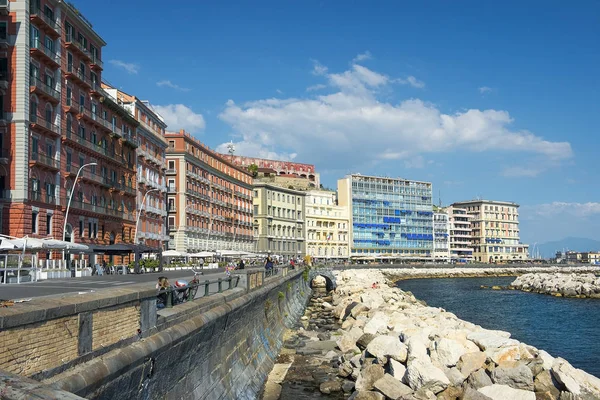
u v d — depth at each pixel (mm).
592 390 21266
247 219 146000
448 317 43344
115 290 12016
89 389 9641
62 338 9406
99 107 76438
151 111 97750
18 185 57531
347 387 24422
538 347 39938
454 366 24141
